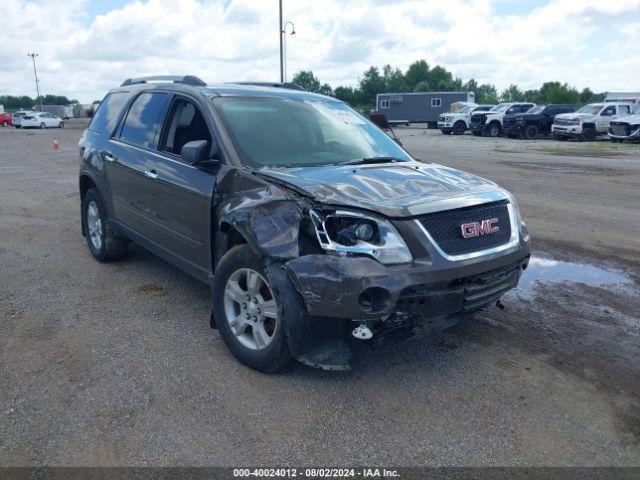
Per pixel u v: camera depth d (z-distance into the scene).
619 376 3.77
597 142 27.61
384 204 3.34
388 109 52.31
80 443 2.99
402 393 3.50
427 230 3.33
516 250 3.78
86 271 5.85
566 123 28.42
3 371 3.73
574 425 3.20
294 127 4.57
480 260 3.46
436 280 3.26
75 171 14.94
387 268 3.19
